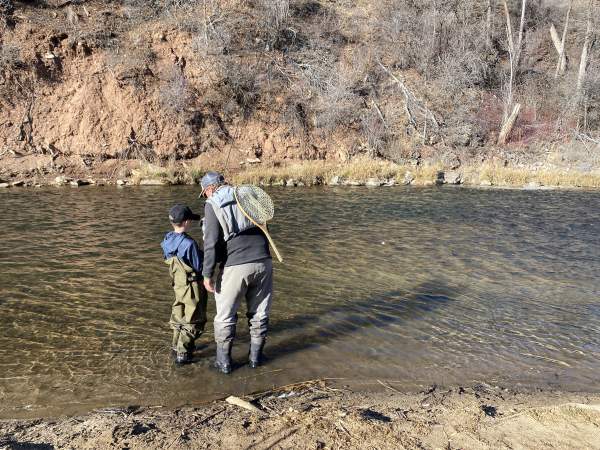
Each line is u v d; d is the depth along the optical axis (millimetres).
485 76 25141
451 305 6016
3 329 5047
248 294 4316
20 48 18734
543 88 25156
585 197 15742
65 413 3541
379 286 6684
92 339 4855
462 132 22609
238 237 4102
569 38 28531
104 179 17531
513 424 3244
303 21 25500
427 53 24766
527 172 19828
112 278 6746
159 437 3072
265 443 2992
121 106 19234
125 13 21500
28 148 17969
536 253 8680
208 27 21969
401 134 22312
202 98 20500
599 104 23812
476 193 16391
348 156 21406
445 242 9414
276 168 19625
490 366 4453
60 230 9617
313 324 5348
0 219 10562
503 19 28781
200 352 4645
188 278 4238
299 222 11102
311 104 21984
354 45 25188
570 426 3205
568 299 6305
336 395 3844
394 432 3127
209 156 19922
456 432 3129
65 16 20484
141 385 3994
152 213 11570
